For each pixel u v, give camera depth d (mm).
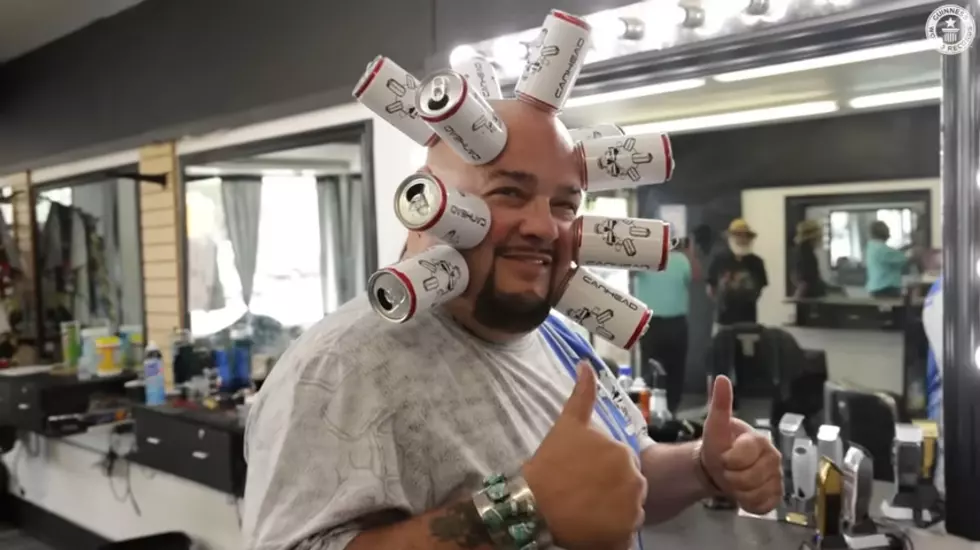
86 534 3014
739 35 1345
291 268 2273
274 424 761
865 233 1742
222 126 2395
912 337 1657
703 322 1928
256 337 2406
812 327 1801
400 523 710
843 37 1249
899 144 1701
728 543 1382
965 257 1149
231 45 2354
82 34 2986
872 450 1562
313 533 696
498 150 812
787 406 1802
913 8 1168
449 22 1751
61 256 3287
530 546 675
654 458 1057
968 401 1159
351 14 1992
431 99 777
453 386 819
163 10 2596
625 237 877
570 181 852
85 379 2920
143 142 2717
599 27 1477
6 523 3523
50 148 3225
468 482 788
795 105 1714
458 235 778
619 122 1790
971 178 1140
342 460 729
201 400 2420
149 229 2758
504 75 1601
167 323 2697
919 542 1274
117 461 2797
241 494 2072
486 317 841
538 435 873
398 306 752
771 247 1869
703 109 1752
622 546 687
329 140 2086
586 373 759
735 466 945
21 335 3475
